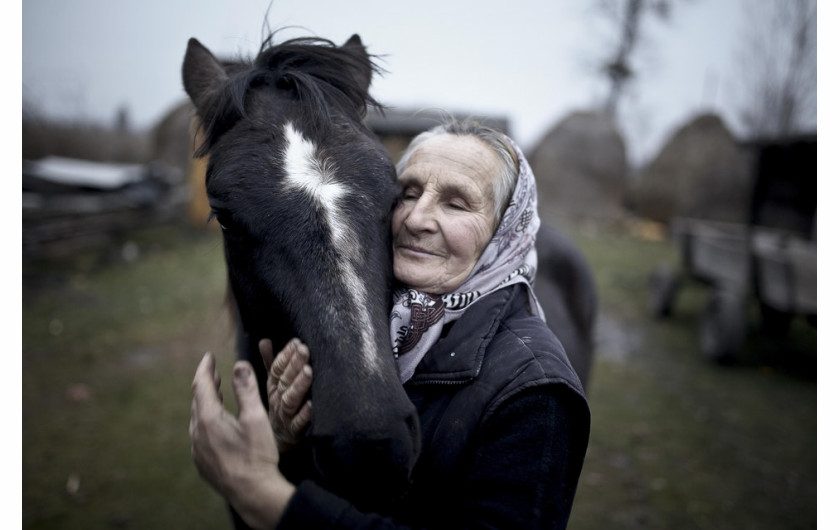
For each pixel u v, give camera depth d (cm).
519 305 123
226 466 95
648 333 587
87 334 511
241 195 116
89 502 292
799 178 579
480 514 97
